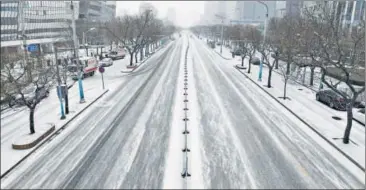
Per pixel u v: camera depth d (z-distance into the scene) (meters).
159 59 48.50
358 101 20.53
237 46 60.81
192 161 12.38
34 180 10.96
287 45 28.34
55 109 19.62
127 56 52.56
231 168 11.87
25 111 19.28
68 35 48.94
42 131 14.88
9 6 50.66
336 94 20.06
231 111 19.42
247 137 15.05
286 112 19.55
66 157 12.76
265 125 16.89
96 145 13.98
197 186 10.59
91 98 22.45
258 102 21.94
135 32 54.19
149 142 14.27
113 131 15.76
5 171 11.41
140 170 11.66
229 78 31.75
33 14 58.91
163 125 16.61
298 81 29.98
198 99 22.31
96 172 11.53
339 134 15.40
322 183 10.95
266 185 10.75
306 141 14.72
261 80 30.06
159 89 25.72
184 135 15.12
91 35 65.38
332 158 12.94
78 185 10.66
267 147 13.90
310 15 30.69
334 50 20.50
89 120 17.59
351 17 37.12
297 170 11.85
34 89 21.64
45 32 65.00
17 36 53.09
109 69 37.66
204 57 52.34
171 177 11.16
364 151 13.38
